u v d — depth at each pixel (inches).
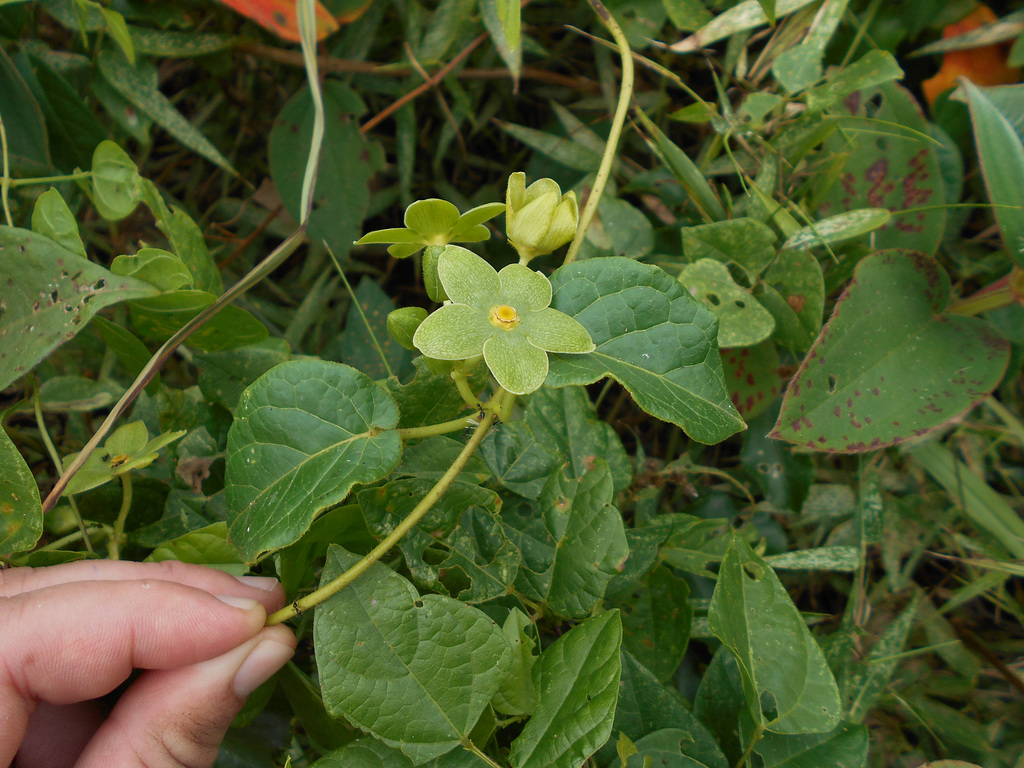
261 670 6.3
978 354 7.2
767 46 8.7
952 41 8.7
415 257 11.1
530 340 5.0
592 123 9.6
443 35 9.1
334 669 5.5
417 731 5.5
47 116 8.4
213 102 10.7
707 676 7.2
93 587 6.1
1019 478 9.0
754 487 9.1
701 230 7.7
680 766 6.5
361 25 9.9
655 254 9.1
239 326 7.0
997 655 8.7
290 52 9.6
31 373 7.6
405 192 10.2
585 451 7.7
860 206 8.4
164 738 6.2
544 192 5.5
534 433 7.7
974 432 8.5
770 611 6.5
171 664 6.2
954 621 8.6
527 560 6.9
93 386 8.3
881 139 8.2
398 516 6.4
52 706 6.9
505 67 10.2
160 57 10.3
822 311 7.6
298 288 10.9
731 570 6.5
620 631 5.7
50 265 6.2
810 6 8.4
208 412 7.8
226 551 6.7
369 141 9.6
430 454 6.8
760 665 6.4
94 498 7.3
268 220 10.4
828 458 9.3
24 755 6.9
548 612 6.9
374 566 5.7
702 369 5.7
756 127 8.2
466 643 5.6
